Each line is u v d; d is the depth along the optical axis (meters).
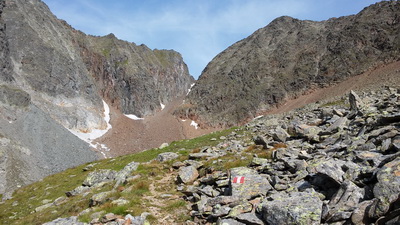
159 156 32.72
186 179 21.75
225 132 56.53
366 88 100.88
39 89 179.38
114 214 15.73
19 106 135.88
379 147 15.09
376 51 169.25
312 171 14.66
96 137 188.88
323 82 177.50
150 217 15.43
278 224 10.97
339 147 18.00
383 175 10.40
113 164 49.47
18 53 181.88
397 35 168.12
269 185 15.17
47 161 115.56
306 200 11.48
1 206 41.59
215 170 22.27
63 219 15.79
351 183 11.26
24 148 111.62
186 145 48.44
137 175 25.25
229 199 14.48
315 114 50.00
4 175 89.19
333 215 10.04
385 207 9.00
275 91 196.00
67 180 49.09
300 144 24.97
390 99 33.25
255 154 24.52
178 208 16.77
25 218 26.86
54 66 197.38
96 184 30.47
